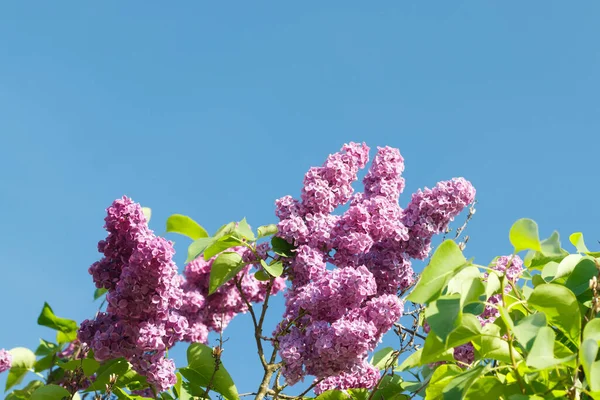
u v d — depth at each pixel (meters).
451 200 5.31
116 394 5.35
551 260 4.28
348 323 4.52
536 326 3.28
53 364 6.69
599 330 3.33
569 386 3.48
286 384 4.82
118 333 4.92
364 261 5.27
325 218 5.19
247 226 5.17
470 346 4.73
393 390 5.13
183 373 5.17
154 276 4.63
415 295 3.45
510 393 3.55
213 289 5.22
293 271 5.15
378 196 5.27
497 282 3.57
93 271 4.96
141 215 4.87
